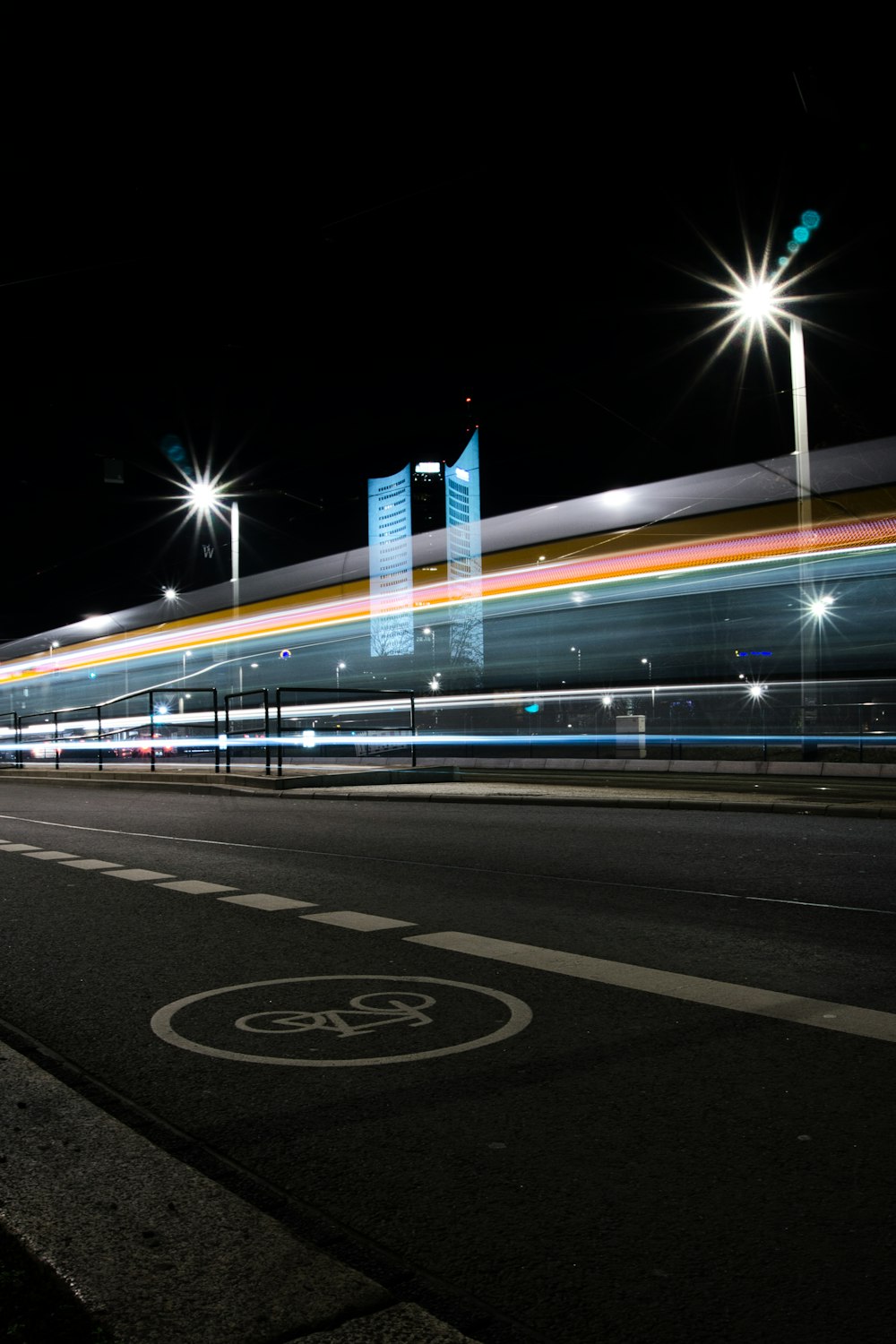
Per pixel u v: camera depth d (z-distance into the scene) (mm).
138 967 6535
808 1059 4496
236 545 34688
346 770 22484
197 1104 4164
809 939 6848
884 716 25828
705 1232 3020
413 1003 5539
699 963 6242
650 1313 2615
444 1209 3207
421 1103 4102
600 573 42562
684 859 10461
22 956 6891
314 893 9086
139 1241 2867
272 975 6227
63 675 67875
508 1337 2523
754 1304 2645
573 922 7539
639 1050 4664
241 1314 2494
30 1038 5113
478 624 43969
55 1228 2951
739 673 39250
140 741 36625
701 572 40625
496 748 32781
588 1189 3316
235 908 8484
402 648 45938
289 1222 3135
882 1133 3707
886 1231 3002
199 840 13352
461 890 9039
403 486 77062
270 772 21906
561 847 11602
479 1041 4859
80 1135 3688
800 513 23594
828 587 36688
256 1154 3652
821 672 36594
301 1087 4328
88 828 15234
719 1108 3959
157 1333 2408
